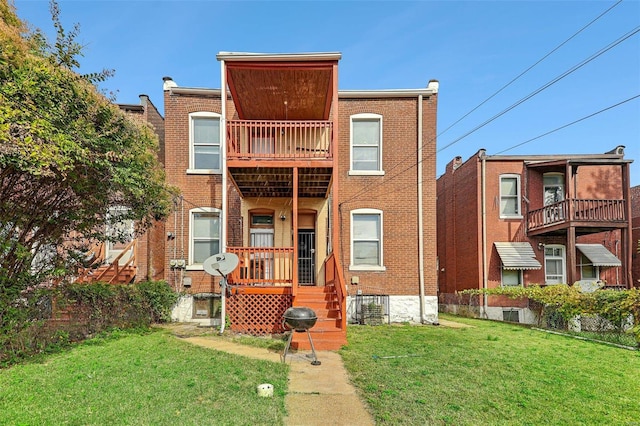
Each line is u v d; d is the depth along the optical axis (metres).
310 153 10.84
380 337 9.68
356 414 4.72
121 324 10.02
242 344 8.52
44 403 4.77
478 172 16.86
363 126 13.55
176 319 12.31
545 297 12.56
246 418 4.46
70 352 7.47
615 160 15.23
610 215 14.94
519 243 16.56
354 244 13.20
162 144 15.26
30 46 7.29
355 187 13.27
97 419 4.33
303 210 13.15
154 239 14.16
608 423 4.57
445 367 6.77
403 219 13.21
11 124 5.80
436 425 4.45
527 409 4.95
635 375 6.50
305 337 8.52
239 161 9.85
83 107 7.57
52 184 7.65
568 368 6.88
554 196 16.86
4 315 6.91
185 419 4.38
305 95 11.55
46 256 8.82
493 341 9.36
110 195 8.62
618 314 9.96
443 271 20.80
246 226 12.90
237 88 11.09
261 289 10.07
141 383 5.55
